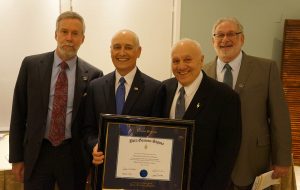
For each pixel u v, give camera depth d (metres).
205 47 3.48
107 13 3.41
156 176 1.64
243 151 2.01
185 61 1.69
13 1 3.15
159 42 3.52
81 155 2.06
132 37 1.89
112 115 1.63
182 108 1.74
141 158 1.64
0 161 2.43
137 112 1.87
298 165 3.52
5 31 3.17
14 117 2.10
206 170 1.70
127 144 1.64
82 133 2.03
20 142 2.11
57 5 3.28
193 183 1.69
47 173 2.04
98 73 2.20
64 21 2.03
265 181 1.98
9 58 3.21
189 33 3.47
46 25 3.27
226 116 1.67
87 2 3.35
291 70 3.40
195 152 1.68
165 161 1.63
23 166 2.11
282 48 3.42
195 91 1.74
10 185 2.31
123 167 1.64
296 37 3.34
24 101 2.11
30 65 2.09
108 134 1.63
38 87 2.03
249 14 3.43
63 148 2.04
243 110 2.01
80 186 2.11
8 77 3.24
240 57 2.11
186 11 3.43
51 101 2.05
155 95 1.91
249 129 2.01
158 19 3.48
